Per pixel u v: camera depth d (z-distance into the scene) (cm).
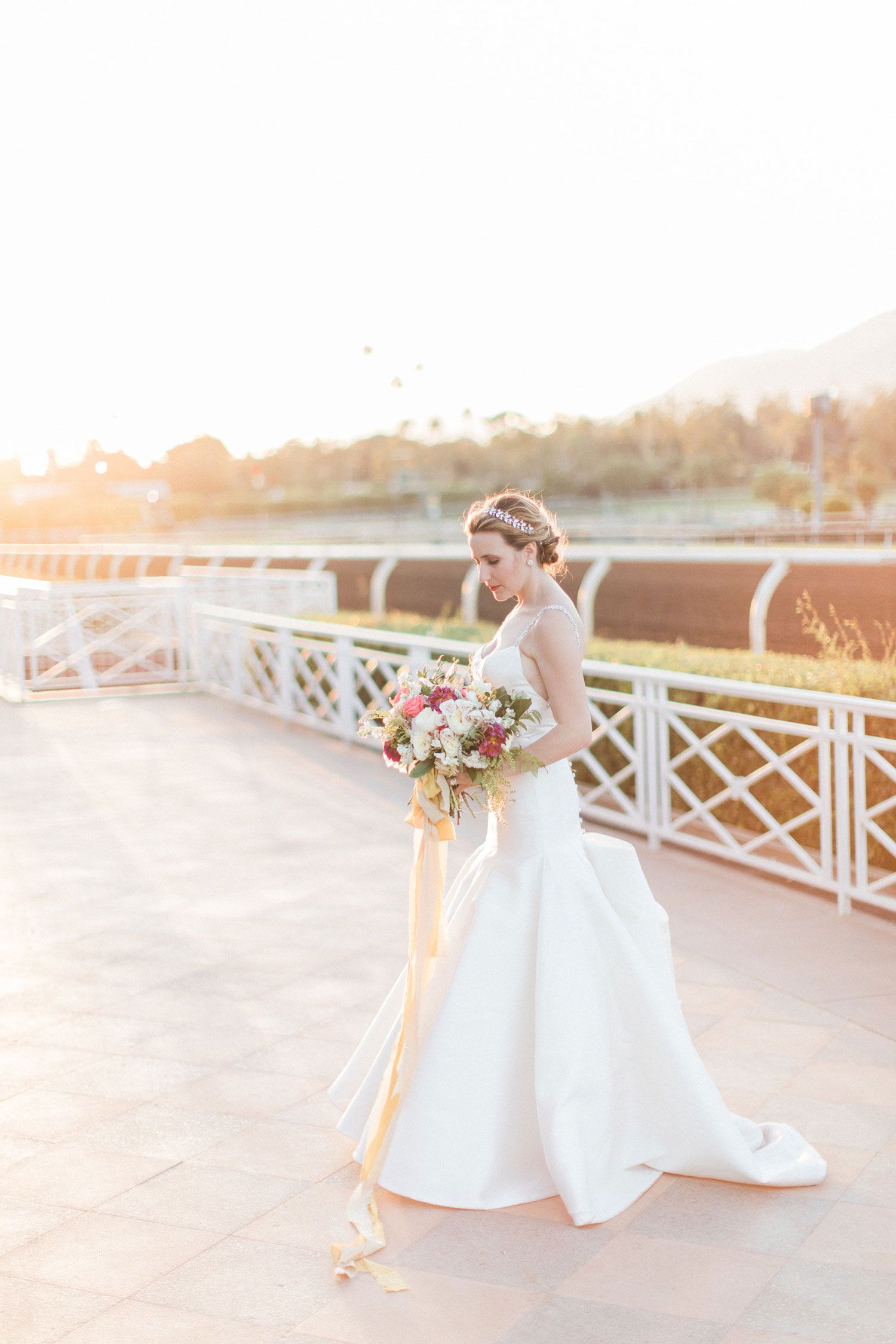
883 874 567
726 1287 261
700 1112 300
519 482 11619
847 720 504
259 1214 300
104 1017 433
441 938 311
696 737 664
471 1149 298
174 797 811
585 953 301
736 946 480
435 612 1775
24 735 1084
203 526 6894
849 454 9188
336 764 923
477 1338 247
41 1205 307
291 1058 393
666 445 11475
